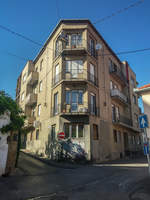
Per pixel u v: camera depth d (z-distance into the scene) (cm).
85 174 947
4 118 898
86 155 1452
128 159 1894
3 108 888
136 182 743
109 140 1830
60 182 752
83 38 1814
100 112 1773
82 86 1664
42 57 2319
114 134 2030
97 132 1658
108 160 1712
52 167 1236
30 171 1033
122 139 2188
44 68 2177
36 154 1875
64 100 1630
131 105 2591
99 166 1281
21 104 2717
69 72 1717
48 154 1666
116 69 2480
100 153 1609
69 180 793
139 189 639
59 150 1514
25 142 2408
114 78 2333
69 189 637
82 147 1482
